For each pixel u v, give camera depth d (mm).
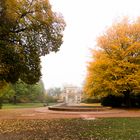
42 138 11789
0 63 18703
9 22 17969
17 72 20156
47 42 21125
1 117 21797
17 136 12453
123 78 31562
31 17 19875
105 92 33625
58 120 19469
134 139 11430
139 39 33469
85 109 27344
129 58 32375
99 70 32719
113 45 32594
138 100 36094
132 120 19641
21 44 19781
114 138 11680
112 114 24703
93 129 14680
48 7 20500
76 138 11727
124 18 33844
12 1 17891
